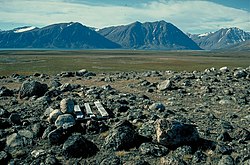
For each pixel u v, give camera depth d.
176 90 32.53
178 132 15.69
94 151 15.75
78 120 18.72
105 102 24.97
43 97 26.00
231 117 21.59
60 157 15.23
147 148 15.34
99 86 36.25
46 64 118.25
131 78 43.78
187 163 14.24
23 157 15.31
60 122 17.89
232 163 13.84
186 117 21.22
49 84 35.78
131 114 20.91
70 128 17.55
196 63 139.75
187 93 31.14
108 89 32.50
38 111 22.44
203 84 36.06
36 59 159.00
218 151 15.11
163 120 16.09
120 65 117.38
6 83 41.00
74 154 15.31
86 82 40.72
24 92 28.14
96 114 21.14
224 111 23.55
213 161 14.40
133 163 13.94
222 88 33.28
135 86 35.88
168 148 15.55
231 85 35.75
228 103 26.03
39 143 16.72
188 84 35.94
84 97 28.31
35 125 18.08
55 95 28.48
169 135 15.55
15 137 16.94
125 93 30.58
